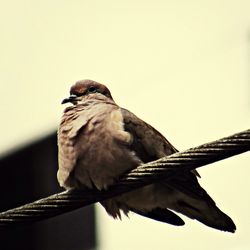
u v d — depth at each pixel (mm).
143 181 9906
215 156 9422
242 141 9312
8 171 18234
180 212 11094
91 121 10711
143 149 10922
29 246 18359
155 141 11047
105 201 10984
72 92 11742
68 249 17562
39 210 10023
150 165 9781
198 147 9492
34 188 18203
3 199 18297
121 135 10664
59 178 10812
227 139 9367
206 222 11070
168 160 9664
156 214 11203
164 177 9789
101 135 10656
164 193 10859
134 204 11000
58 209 10070
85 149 10625
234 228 10953
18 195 18281
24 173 18172
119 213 11078
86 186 10656
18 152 17969
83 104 11062
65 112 10992
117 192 10398
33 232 18359
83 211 17062
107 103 11156
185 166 9570
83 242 16984
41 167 18031
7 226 10008
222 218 10922
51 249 17906
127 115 10984
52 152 17797
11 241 18656
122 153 10594
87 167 10586
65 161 10711
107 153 10594
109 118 10781
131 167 10602
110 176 10523
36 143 17672
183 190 10695
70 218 17422
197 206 10914
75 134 10672
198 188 10734
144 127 11039
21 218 10008
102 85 11805
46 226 17984
